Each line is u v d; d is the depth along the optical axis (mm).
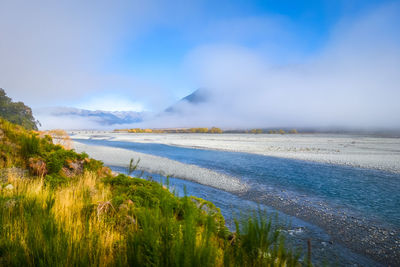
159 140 66812
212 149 38281
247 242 2904
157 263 2229
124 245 2768
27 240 2625
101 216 3836
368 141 63031
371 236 7637
